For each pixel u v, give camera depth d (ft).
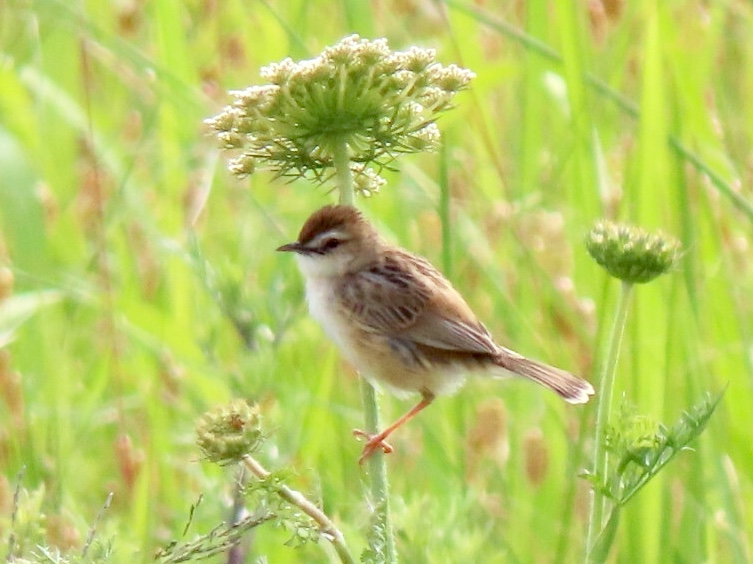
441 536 26.35
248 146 24.44
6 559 23.30
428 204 42.14
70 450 36.76
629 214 36.52
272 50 44.73
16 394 36.81
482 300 40.22
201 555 21.71
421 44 46.73
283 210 43.55
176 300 40.52
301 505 20.93
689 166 39.34
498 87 45.68
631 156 37.50
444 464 36.32
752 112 45.42
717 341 37.81
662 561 32.76
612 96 38.37
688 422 22.04
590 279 39.01
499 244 41.42
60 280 41.47
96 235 42.96
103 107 49.42
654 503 32.14
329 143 24.18
